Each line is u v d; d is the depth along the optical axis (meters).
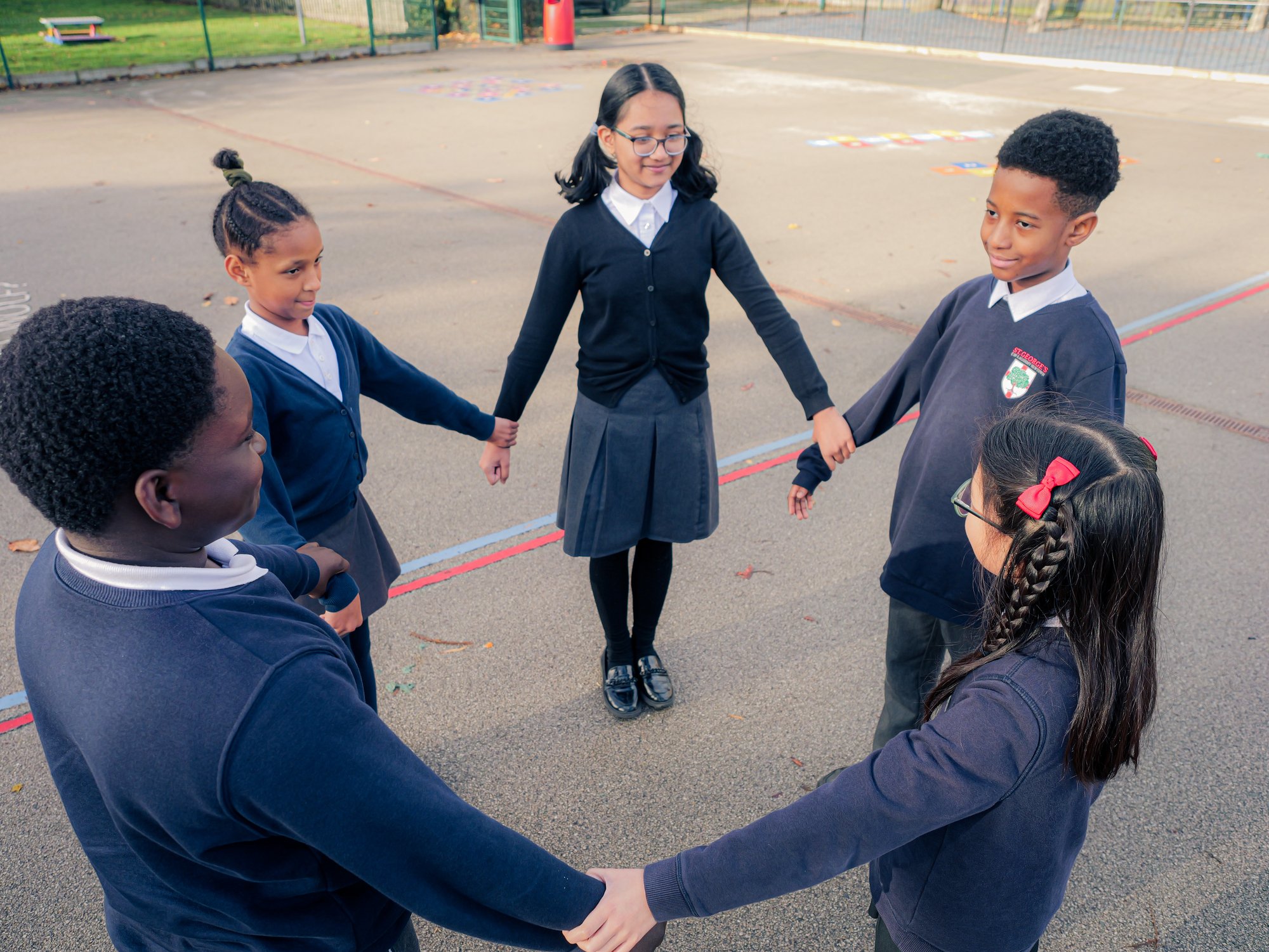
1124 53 18.14
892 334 5.54
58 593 0.92
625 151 2.12
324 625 1.06
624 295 2.26
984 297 1.95
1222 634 3.08
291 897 1.04
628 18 23.95
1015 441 1.15
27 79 14.62
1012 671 1.11
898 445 4.40
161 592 0.91
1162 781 2.52
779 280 6.42
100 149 10.32
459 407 2.40
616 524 2.49
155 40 19.44
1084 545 1.05
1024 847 1.19
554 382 5.02
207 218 7.73
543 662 3.01
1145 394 4.77
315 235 1.85
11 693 2.84
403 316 5.79
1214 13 21.48
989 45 19.34
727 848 1.18
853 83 15.01
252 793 0.88
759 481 4.09
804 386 2.40
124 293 6.02
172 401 0.85
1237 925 2.12
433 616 3.23
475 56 18.22
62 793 1.00
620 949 1.17
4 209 7.96
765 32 21.55
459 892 1.01
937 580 1.98
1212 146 10.54
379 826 0.94
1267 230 7.45
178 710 0.86
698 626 3.19
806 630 3.17
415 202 8.38
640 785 2.55
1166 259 6.75
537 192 8.74
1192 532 3.64
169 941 1.11
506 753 2.65
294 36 20.06
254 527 1.73
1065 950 2.07
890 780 1.11
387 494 3.97
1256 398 4.72
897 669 2.21
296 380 1.93
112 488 0.86
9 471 0.86
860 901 2.23
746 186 8.88
